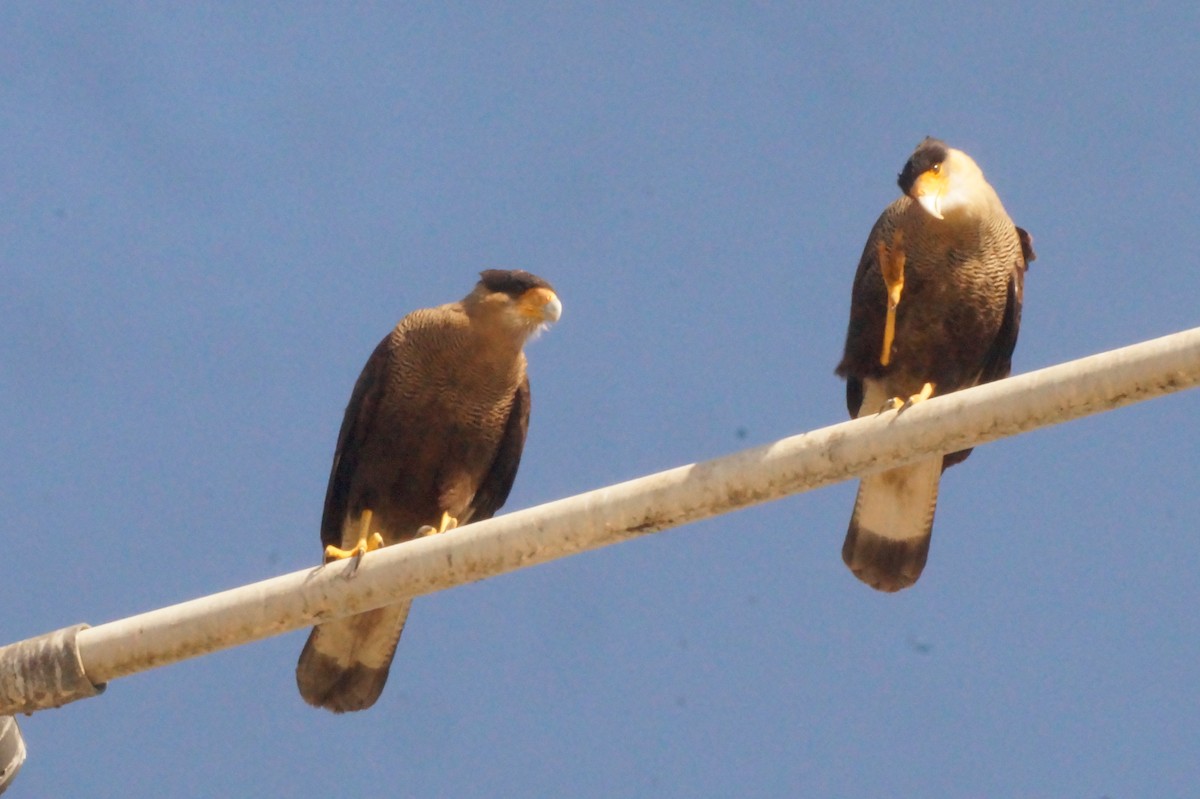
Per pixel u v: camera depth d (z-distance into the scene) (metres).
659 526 9.73
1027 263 14.40
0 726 11.30
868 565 13.53
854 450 9.42
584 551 9.91
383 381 14.59
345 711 13.66
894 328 14.00
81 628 10.66
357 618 13.53
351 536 14.58
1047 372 9.01
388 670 13.67
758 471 9.55
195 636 10.41
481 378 14.52
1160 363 8.70
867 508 13.48
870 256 14.16
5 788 11.38
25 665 10.61
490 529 9.96
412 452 14.51
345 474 14.62
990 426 9.15
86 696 10.65
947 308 13.89
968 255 13.80
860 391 14.55
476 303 14.59
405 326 14.72
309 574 10.32
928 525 13.41
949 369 14.09
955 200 13.73
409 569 10.12
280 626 10.35
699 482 9.63
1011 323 14.07
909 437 9.30
